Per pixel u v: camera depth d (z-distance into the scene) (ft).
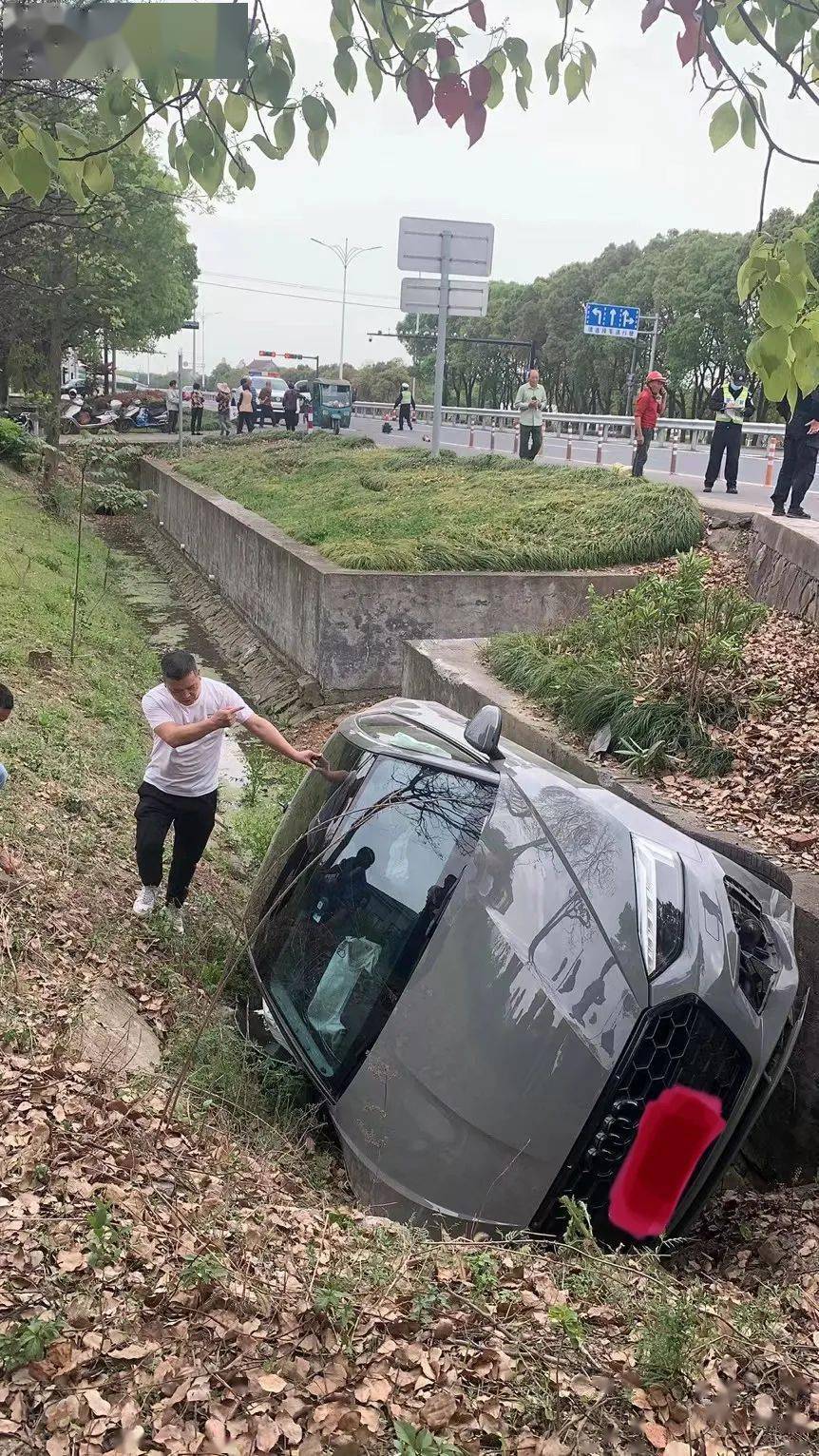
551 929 13.30
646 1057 12.47
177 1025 17.35
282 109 10.58
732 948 13.96
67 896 20.08
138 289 117.29
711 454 57.57
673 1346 9.50
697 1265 13.10
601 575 46.60
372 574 45.62
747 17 10.33
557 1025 12.50
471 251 72.43
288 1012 14.83
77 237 72.84
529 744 27.81
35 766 27.50
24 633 42.19
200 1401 8.77
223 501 74.54
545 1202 12.14
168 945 20.47
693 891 14.48
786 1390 9.50
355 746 17.63
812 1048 16.46
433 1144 12.51
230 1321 9.75
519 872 14.01
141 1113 13.33
